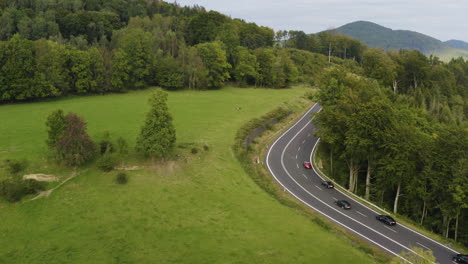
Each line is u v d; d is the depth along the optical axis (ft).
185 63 400.88
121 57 348.79
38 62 294.25
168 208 146.00
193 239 125.90
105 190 153.38
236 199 159.43
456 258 126.52
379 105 188.03
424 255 97.76
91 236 123.03
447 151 158.51
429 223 167.43
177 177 172.76
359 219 155.43
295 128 296.51
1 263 106.73
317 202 169.99
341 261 118.11
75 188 151.74
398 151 166.91
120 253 115.65
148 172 172.55
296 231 135.64
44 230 123.95
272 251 121.08
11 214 130.21
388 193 192.34
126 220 134.51
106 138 199.72
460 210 150.61
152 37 410.31
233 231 132.67
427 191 166.40
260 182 181.88
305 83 508.53
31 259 109.60
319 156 235.40
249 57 442.50
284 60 474.49
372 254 126.00
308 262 116.16
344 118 196.24
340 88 255.70
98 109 275.80
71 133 161.99
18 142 186.70
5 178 142.41
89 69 330.54
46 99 304.91
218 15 528.22
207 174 180.45
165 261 113.09
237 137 235.81
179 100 337.11
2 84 272.72
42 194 144.15
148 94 358.02
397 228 149.79
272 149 244.01
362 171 211.61
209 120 267.18
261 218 143.95
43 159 167.73
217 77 409.90
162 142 172.35
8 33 380.37
